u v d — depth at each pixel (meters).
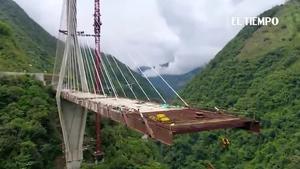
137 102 27.16
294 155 66.25
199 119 16.33
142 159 59.78
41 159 45.16
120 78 79.56
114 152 56.16
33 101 52.81
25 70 78.06
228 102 107.00
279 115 84.94
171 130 14.20
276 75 104.69
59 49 59.97
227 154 81.88
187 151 88.31
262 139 80.81
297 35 130.00
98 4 51.72
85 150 54.31
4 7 161.12
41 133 47.75
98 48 51.75
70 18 50.59
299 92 90.88
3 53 81.50
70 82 51.69
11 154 43.28
